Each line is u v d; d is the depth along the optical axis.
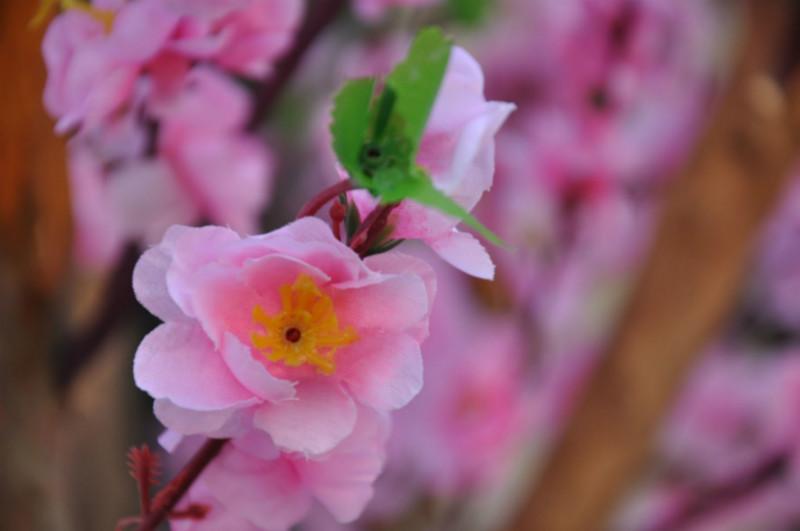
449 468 1.16
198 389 0.44
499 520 1.17
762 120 0.88
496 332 1.15
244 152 0.65
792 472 1.24
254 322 0.44
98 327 0.70
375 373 0.44
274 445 0.45
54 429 0.65
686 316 0.92
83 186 0.65
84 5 0.52
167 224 0.63
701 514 1.24
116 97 0.53
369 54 0.98
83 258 0.74
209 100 0.60
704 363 1.27
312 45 0.64
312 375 0.44
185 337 0.44
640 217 1.14
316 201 0.44
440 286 1.13
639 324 0.92
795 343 1.33
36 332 0.63
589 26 1.06
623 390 0.92
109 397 0.90
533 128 1.08
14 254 0.61
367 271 0.44
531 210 1.07
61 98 0.52
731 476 1.25
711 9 1.10
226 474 0.47
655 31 1.06
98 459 0.88
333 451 0.45
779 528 1.24
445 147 0.44
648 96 1.10
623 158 1.09
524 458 1.18
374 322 0.44
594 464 0.92
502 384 1.16
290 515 0.47
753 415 1.29
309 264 0.44
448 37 0.43
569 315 1.16
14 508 0.62
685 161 0.95
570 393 1.16
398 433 1.15
